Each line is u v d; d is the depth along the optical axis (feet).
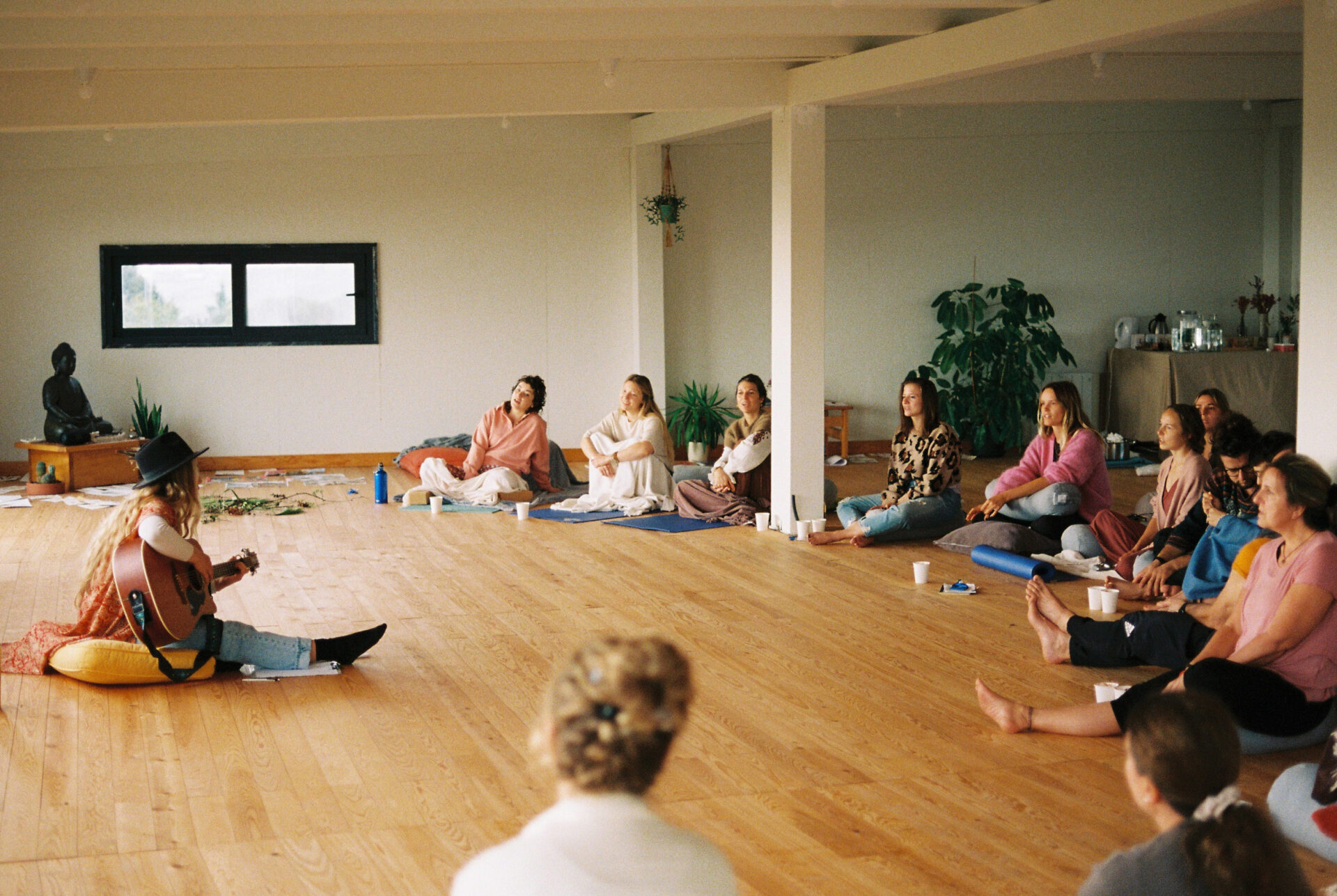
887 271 36.76
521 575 20.47
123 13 16.14
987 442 35.22
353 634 15.21
